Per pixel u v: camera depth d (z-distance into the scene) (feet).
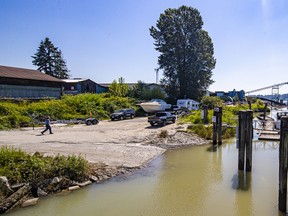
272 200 27.30
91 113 108.37
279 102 258.98
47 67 237.45
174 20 182.39
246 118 36.04
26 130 74.43
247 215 24.02
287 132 23.52
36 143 52.24
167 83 187.21
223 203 26.61
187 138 62.49
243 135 36.65
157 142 57.77
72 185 30.37
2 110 83.30
